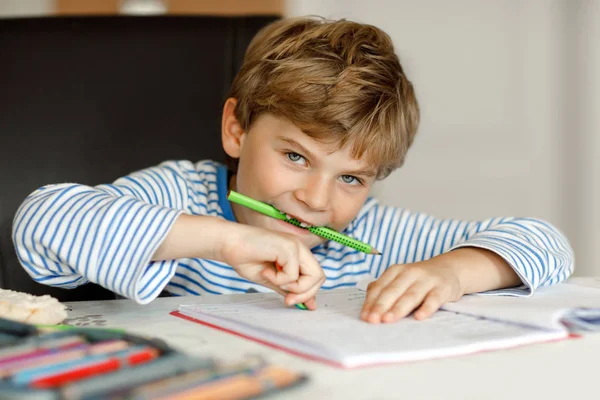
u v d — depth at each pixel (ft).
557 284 2.79
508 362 1.58
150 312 2.16
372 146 2.90
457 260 2.56
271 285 2.24
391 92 3.09
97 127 3.61
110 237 2.16
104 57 3.66
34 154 3.53
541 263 2.61
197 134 3.71
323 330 1.76
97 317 2.06
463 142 7.04
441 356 1.60
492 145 7.04
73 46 3.64
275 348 1.63
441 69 7.00
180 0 6.51
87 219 2.21
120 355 1.32
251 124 3.14
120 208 2.22
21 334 1.52
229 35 3.76
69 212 2.27
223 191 3.52
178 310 2.19
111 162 3.61
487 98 7.03
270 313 2.05
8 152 3.51
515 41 7.00
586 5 6.92
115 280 2.13
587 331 1.93
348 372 1.44
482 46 6.99
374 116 2.91
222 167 3.65
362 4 6.97
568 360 1.62
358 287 2.72
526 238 2.86
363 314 1.99
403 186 7.00
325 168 2.89
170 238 2.19
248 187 3.13
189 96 3.71
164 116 3.68
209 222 2.24
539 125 7.04
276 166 2.96
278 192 2.96
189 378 1.19
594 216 7.06
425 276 2.25
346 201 3.06
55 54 3.61
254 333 1.76
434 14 6.95
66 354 1.33
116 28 3.70
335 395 1.28
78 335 1.49
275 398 1.22
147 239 2.15
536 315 1.92
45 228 2.24
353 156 2.88
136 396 1.07
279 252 2.15
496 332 1.82
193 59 3.73
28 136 3.54
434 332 1.81
